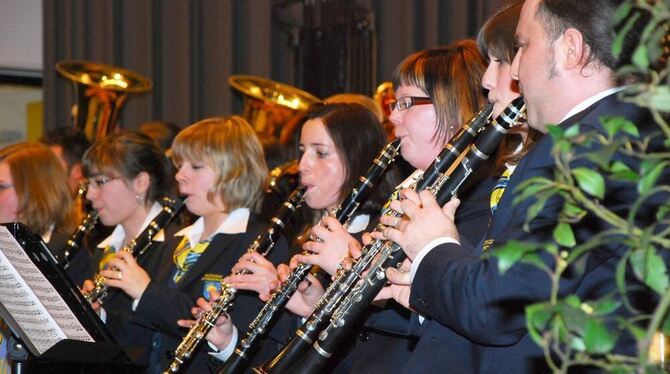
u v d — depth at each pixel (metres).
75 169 6.10
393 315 2.79
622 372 1.19
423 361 2.38
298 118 5.55
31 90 9.28
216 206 4.08
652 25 1.18
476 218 2.76
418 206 2.31
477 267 2.10
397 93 3.05
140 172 4.64
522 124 2.54
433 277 2.19
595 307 1.23
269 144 5.32
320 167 3.64
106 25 9.10
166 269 4.18
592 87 2.14
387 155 3.32
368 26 7.47
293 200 3.77
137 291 3.87
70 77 7.25
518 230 2.01
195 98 8.80
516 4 2.62
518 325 2.09
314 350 2.69
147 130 6.40
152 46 8.99
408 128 3.00
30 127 9.26
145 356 3.83
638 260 1.20
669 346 1.82
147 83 7.50
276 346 3.63
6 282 3.27
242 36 8.59
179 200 4.31
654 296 1.99
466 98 2.96
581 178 1.23
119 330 4.21
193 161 4.09
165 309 3.82
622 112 2.04
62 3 9.19
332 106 3.73
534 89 2.20
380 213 3.47
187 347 3.63
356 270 2.71
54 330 3.24
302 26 8.03
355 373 2.89
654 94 1.17
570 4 2.15
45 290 3.33
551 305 1.19
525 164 2.16
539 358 2.18
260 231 3.99
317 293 3.41
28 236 3.43
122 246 4.68
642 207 1.96
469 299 2.09
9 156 4.93
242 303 3.70
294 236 4.25
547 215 1.99
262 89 6.54
